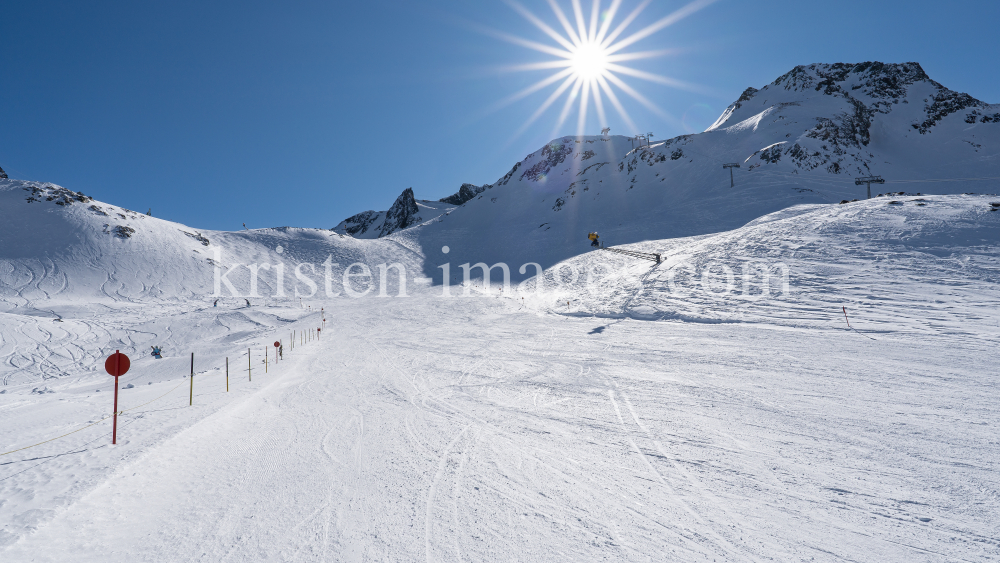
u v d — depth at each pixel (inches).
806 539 162.2
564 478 224.1
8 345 1301.7
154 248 2935.5
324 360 828.6
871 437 267.0
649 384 449.4
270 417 375.6
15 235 2709.2
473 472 235.1
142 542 165.2
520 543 162.9
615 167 4975.4
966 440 255.0
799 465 230.5
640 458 249.0
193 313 1905.8
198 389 541.0
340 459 260.4
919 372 415.8
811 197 2437.3
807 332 651.5
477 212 5777.6
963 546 154.1
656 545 160.1
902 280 772.6
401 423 343.9
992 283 693.3
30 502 188.4
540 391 452.8
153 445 271.1
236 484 223.1
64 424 332.2
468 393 461.1
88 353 1336.1
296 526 178.4
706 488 207.5
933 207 1050.7
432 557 154.0
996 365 419.8
